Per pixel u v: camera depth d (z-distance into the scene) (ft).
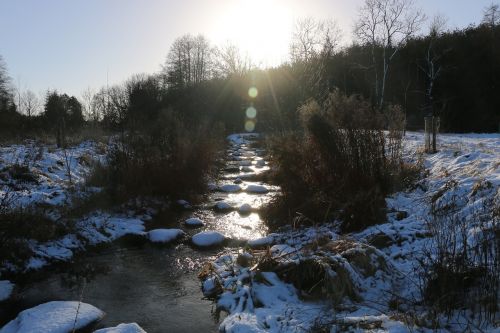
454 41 98.78
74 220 25.77
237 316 15.46
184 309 17.37
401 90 103.60
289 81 81.30
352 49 115.44
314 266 17.20
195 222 30.07
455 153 32.58
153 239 26.35
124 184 32.42
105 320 16.48
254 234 27.71
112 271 21.80
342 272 16.47
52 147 51.11
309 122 27.22
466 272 14.38
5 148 46.29
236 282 18.26
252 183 44.91
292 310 15.55
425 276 15.33
